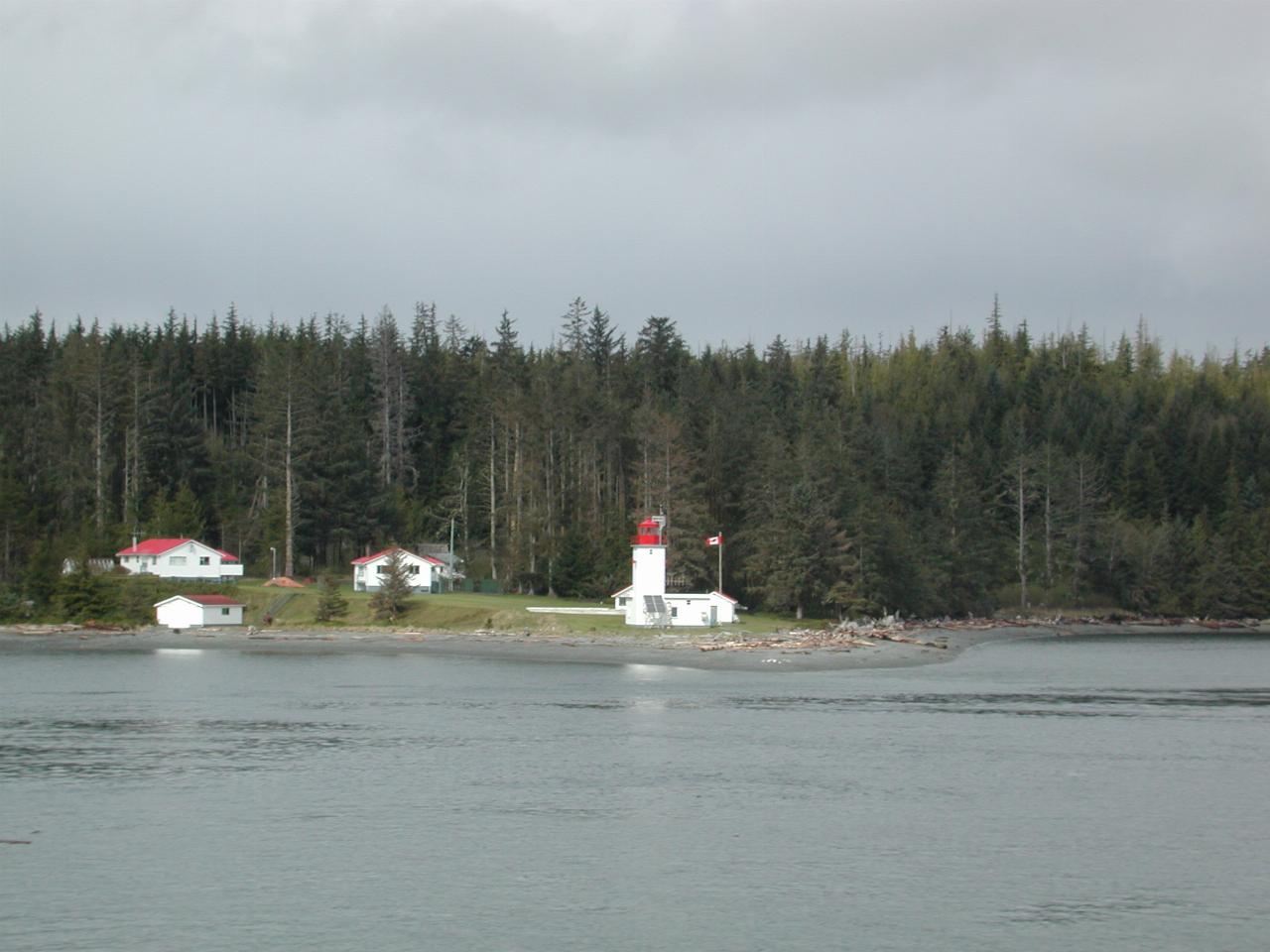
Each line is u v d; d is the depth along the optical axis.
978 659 108.62
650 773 52.50
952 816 44.84
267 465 149.00
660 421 142.50
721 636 111.75
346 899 35.06
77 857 39.12
